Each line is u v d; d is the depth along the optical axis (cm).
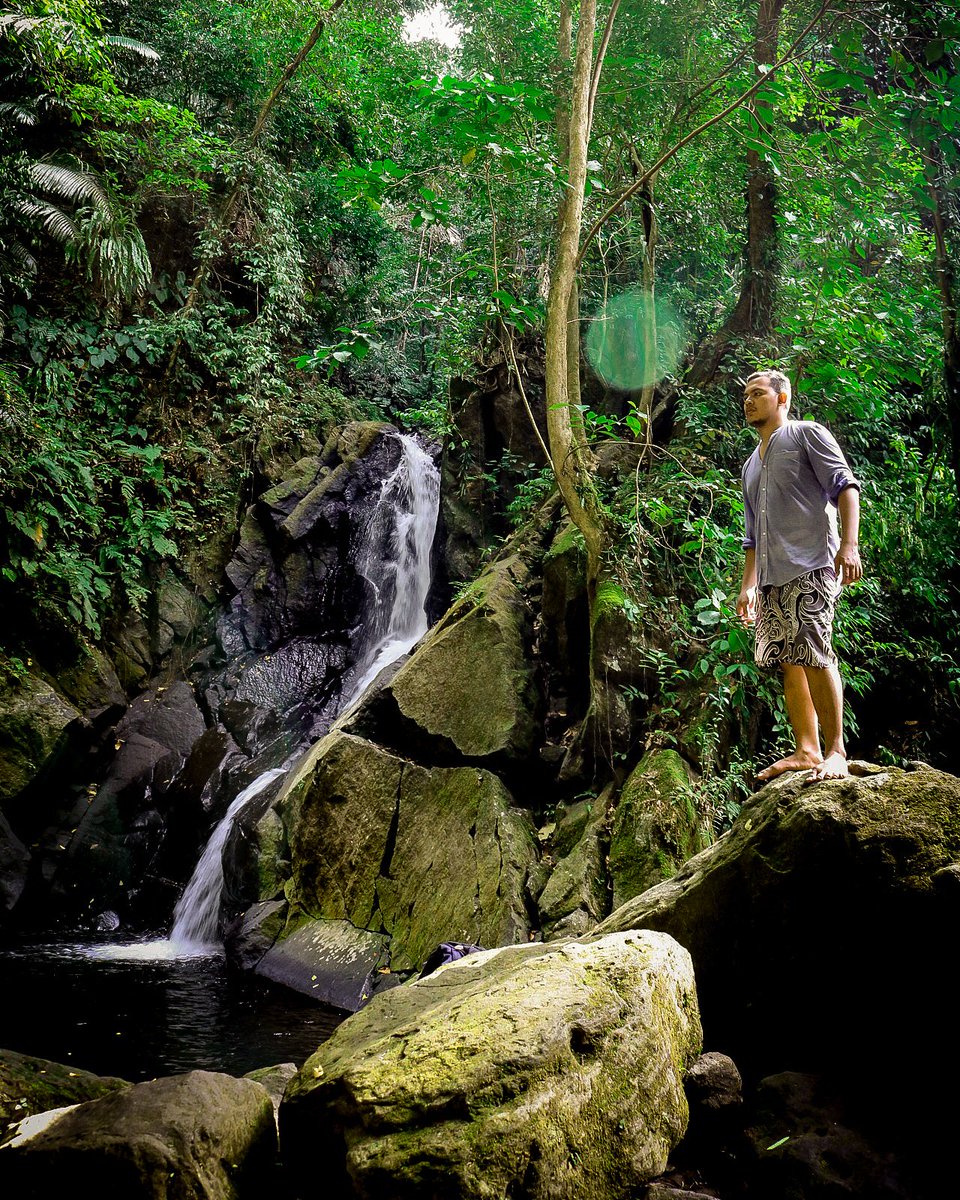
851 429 827
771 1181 312
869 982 333
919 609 765
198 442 1262
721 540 666
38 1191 282
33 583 1007
